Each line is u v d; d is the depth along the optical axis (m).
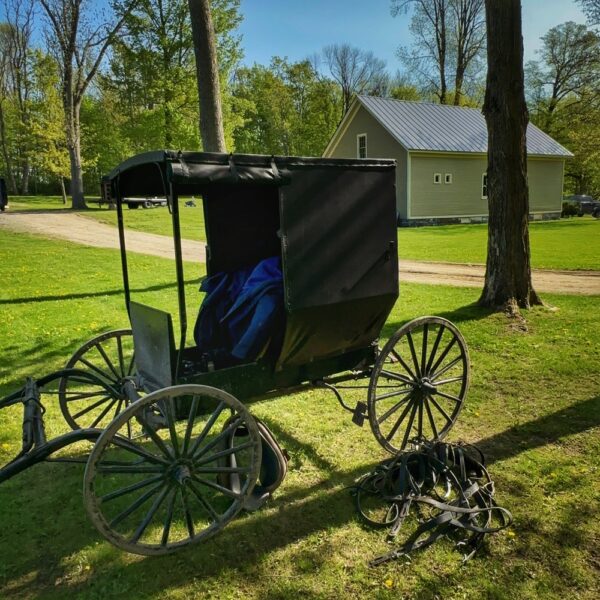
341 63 59.12
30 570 3.04
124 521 3.49
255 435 3.25
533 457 4.19
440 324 4.12
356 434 4.69
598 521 3.35
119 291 11.14
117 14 30.72
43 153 36.22
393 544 3.18
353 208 3.62
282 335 3.53
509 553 3.07
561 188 33.59
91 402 5.55
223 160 3.06
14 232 21.17
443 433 4.44
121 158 44.59
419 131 28.86
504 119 8.12
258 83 59.97
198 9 10.32
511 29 7.80
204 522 3.46
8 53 48.56
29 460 2.92
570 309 8.86
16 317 8.83
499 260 8.66
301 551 3.13
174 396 3.01
